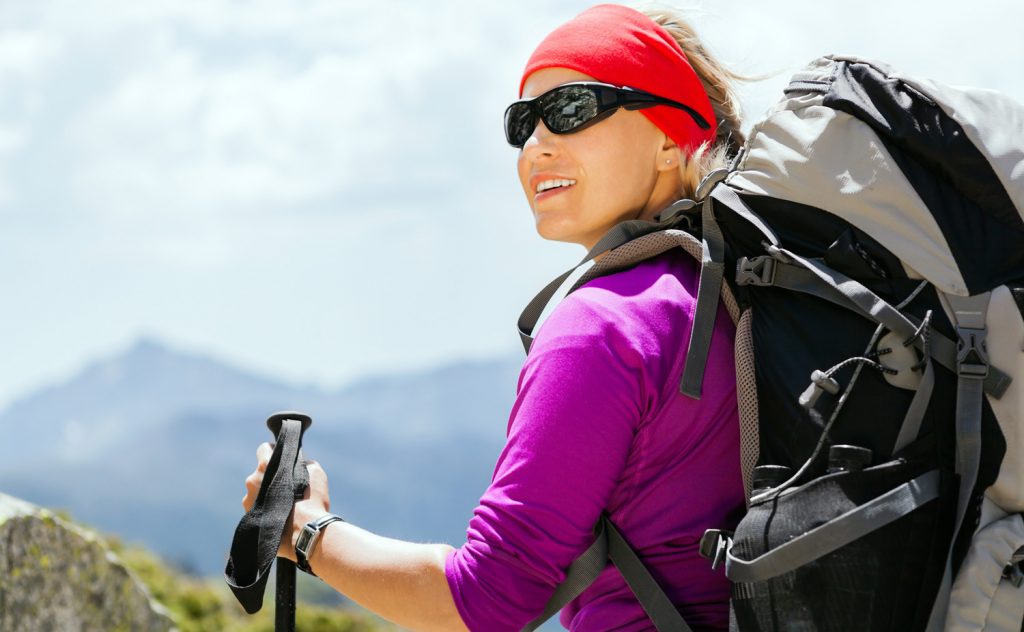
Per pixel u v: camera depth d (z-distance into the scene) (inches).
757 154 126.2
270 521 129.3
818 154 120.2
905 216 115.4
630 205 141.4
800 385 113.7
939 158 115.4
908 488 106.0
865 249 115.5
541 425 119.0
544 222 143.7
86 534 248.1
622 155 139.9
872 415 110.1
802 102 125.3
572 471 117.4
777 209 121.4
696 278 130.8
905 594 105.1
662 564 123.0
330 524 128.6
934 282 111.7
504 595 116.0
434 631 118.9
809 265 115.3
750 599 109.3
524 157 144.7
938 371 109.8
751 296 122.3
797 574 106.0
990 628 103.7
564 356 121.2
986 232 113.8
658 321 123.7
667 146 141.9
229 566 130.7
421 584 119.0
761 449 117.5
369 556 123.6
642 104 138.4
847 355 112.8
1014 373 107.7
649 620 122.3
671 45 142.3
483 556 117.1
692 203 130.0
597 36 139.9
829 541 104.6
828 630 104.8
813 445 111.5
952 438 108.5
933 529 106.7
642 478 122.7
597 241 147.3
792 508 108.0
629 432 120.5
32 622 227.8
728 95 150.9
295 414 141.4
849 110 121.0
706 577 122.9
